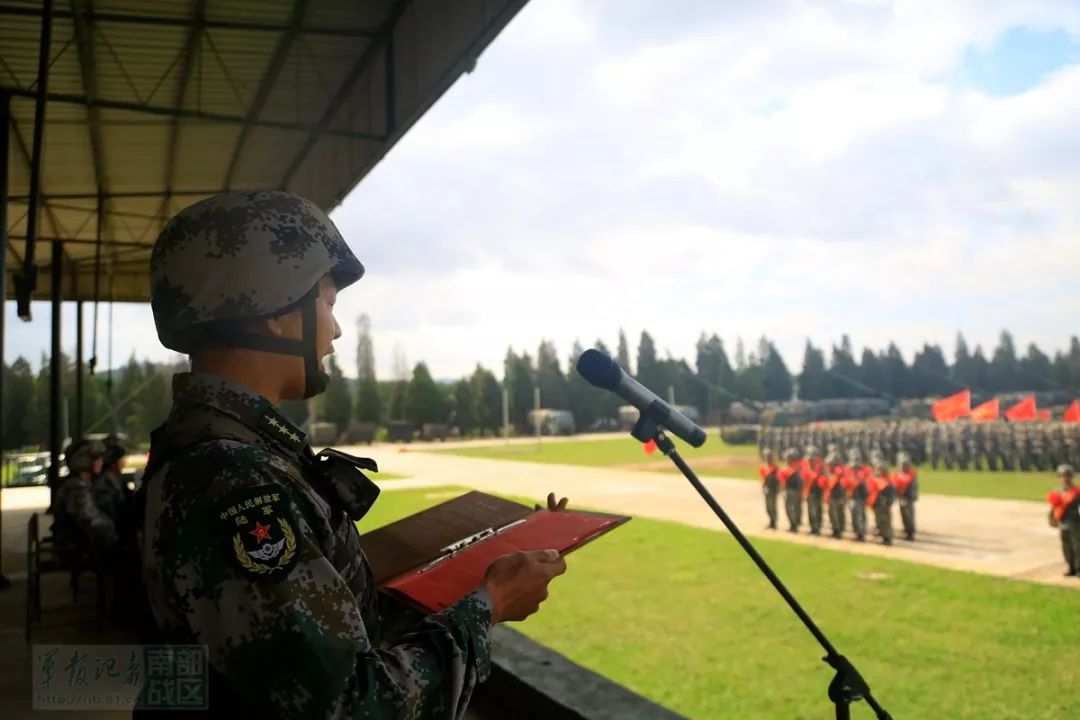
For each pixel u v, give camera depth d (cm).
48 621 642
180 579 108
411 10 700
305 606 107
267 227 131
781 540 1280
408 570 162
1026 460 2253
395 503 1906
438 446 4747
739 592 898
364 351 5903
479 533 169
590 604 859
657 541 1257
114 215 1375
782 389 5703
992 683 563
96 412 3338
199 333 128
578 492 2019
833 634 714
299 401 141
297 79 858
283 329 131
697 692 580
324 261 135
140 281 1830
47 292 1728
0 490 845
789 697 562
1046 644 650
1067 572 938
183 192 1268
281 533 108
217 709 109
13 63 793
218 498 110
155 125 970
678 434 196
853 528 1284
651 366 5656
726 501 1791
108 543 616
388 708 108
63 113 919
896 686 571
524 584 134
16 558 982
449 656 118
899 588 884
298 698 103
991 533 1248
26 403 3475
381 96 790
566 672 405
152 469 123
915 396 5147
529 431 5847
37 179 597
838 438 2770
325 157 1026
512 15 511
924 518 1441
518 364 5947
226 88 878
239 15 714
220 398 125
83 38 741
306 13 712
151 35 745
